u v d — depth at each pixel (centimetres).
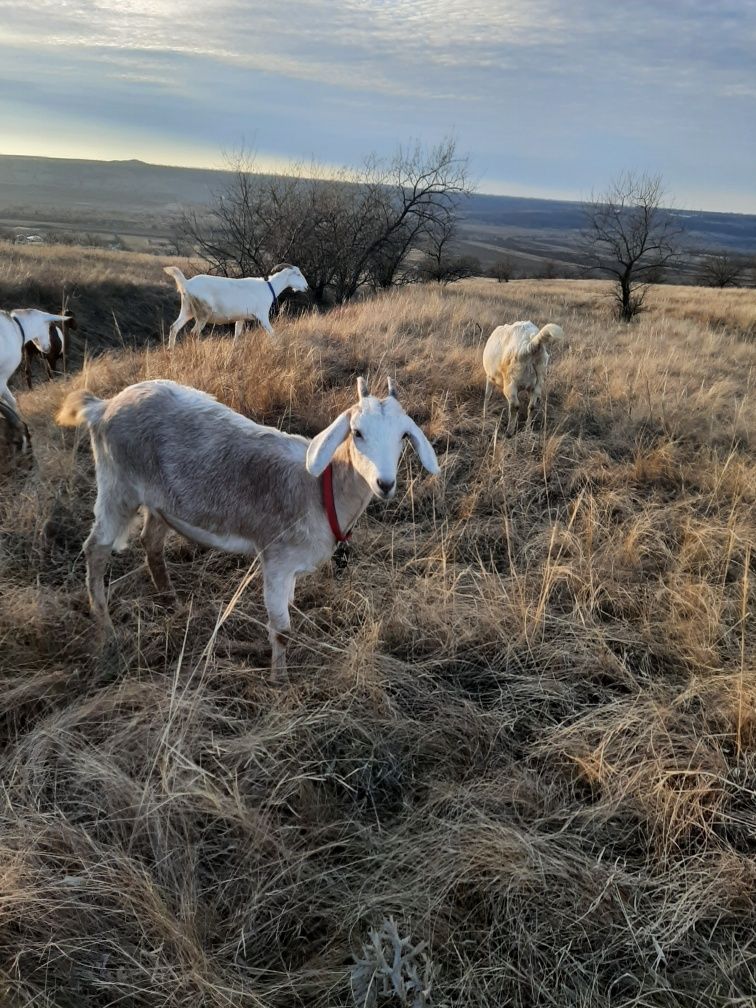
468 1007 225
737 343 1772
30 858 249
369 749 318
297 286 1195
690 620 402
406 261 3491
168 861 258
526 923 249
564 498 578
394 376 821
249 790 293
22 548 453
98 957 232
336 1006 223
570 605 429
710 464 629
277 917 248
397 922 241
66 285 1817
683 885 264
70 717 312
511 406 721
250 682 356
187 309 1099
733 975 237
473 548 496
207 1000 219
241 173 2373
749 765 313
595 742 327
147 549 416
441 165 2388
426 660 382
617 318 2542
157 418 369
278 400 686
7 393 713
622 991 236
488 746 325
